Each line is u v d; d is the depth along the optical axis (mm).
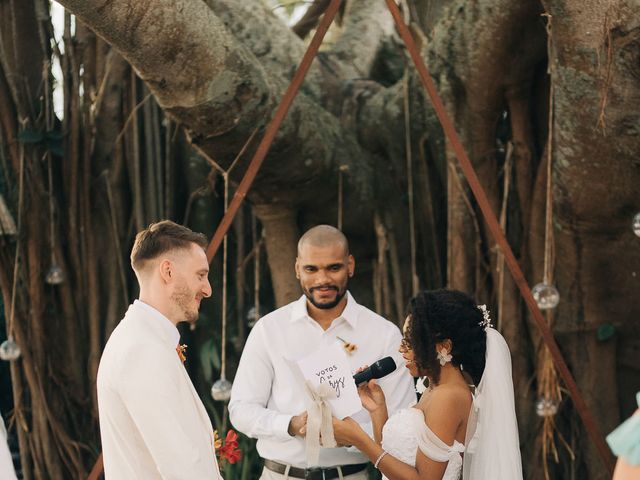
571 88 3959
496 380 3113
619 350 4836
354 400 3314
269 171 4730
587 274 4621
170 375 2734
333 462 3658
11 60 5074
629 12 3689
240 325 5430
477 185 3844
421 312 3119
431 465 3031
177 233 2875
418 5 5246
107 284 5285
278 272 5070
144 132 5332
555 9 3787
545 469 4785
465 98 4707
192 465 2682
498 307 4918
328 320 3822
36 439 5086
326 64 5727
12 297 5074
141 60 3861
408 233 5352
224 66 4133
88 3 3484
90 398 5211
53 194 5160
